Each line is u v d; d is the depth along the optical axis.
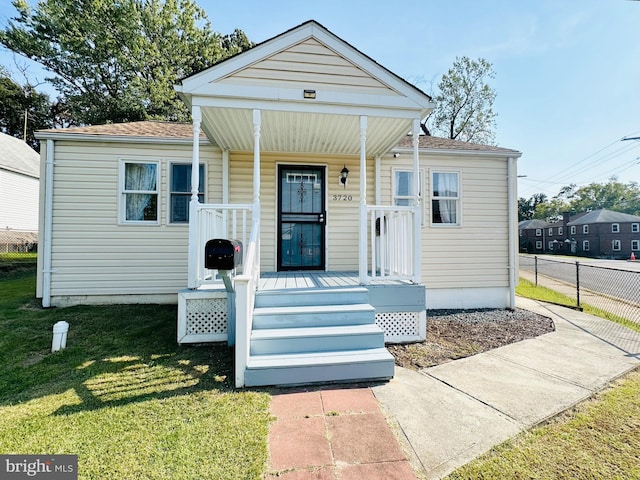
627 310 6.15
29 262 11.02
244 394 2.61
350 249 5.88
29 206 15.21
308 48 3.98
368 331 3.27
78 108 16.64
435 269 6.12
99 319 4.67
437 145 6.61
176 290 5.63
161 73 16.34
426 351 3.76
